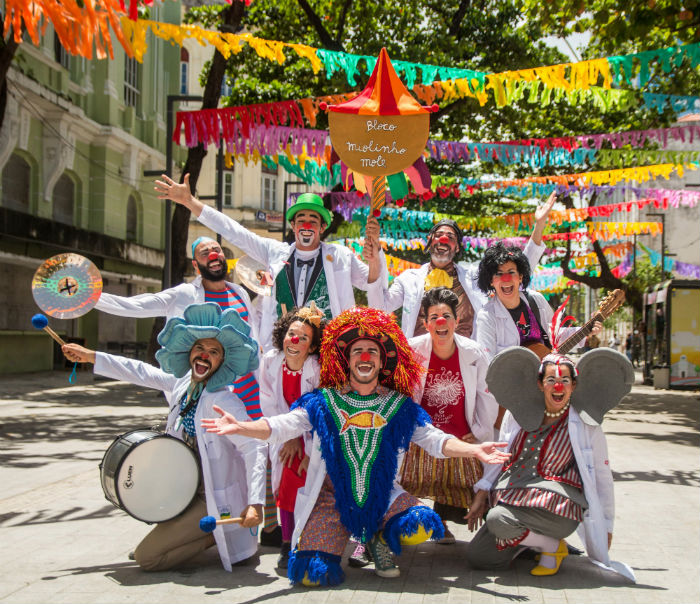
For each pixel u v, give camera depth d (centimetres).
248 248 609
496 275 553
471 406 512
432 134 1759
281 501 477
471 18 1628
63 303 499
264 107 837
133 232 2942
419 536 424
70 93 2425
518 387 458
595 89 826
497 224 1571
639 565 473
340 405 445
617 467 861
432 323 498
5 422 1245
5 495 681
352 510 431
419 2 1669
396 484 454
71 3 374
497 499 456
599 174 1200
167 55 3150
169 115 1523
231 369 471
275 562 483
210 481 459
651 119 1489
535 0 1069
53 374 2377
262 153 913
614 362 449
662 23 939
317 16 1566
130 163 2752
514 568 468
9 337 2308
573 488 446
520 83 776
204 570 461
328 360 451
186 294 579
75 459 882
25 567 464
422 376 508
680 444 1073
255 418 497
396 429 441
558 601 399
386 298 590
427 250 611
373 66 720
